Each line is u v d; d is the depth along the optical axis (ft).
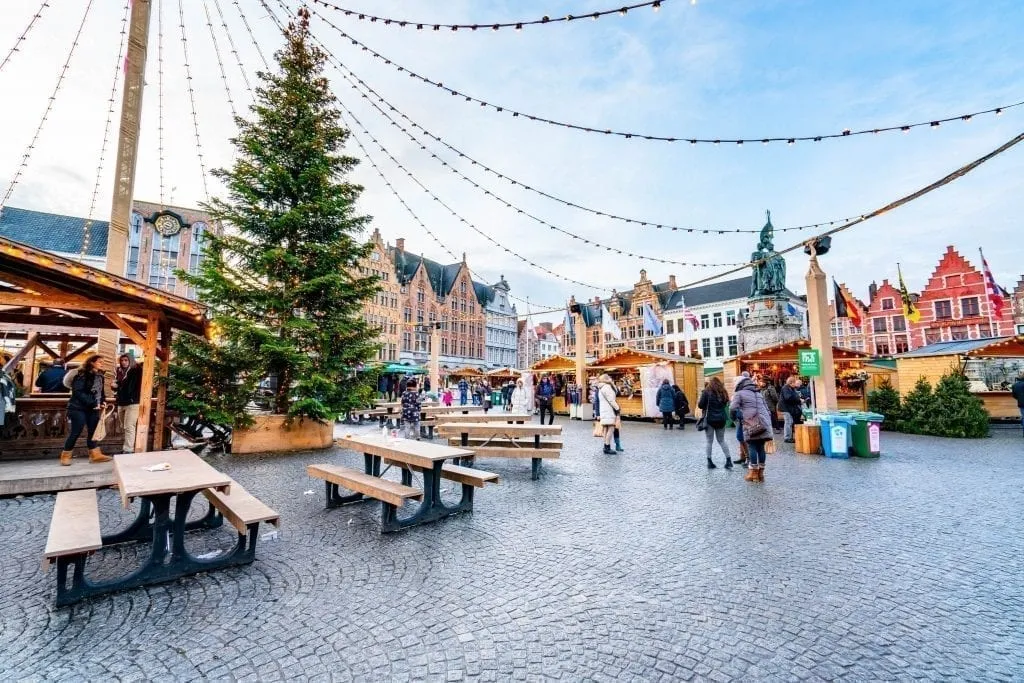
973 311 141.59
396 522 17.22
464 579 13.17
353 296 40.22
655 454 35.65
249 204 38.42
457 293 211.61
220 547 15.64
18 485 20.99
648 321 91.20
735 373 69.21
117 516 18.76
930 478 26.73
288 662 9.31
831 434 34.32
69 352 47.47
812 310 38.52
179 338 35.14
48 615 11.09
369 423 60.34
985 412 47.47
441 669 9.09
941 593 12.39
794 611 11.43
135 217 106.93
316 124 41.78
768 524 18.13
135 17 31.73
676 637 10.25
